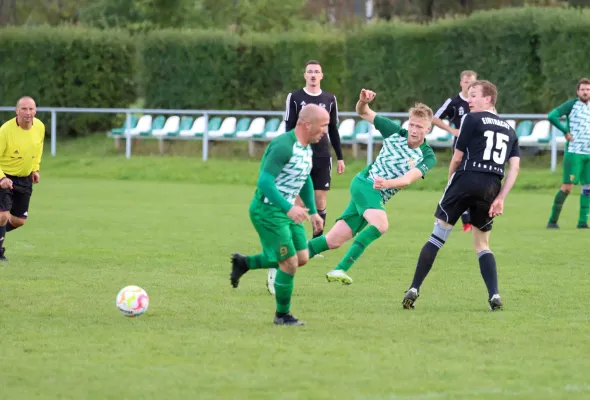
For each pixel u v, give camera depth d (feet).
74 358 62.23
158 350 64.69
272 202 70.54
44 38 298.56
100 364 60.75
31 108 106.52
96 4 415.64
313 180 118.52
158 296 86.48
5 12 459.73
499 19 249.14
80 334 69.67
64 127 300.81
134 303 76.07
